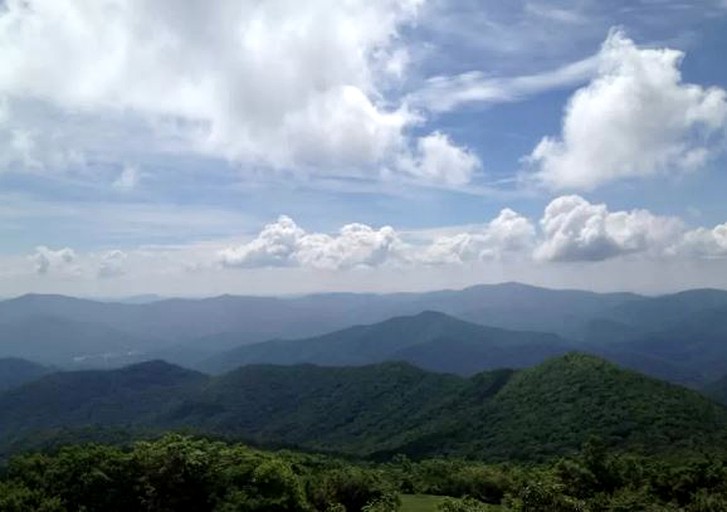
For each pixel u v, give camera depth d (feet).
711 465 242.99
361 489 226.38
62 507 174.50
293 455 320.91
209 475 193.77
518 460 392.68
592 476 225.76
